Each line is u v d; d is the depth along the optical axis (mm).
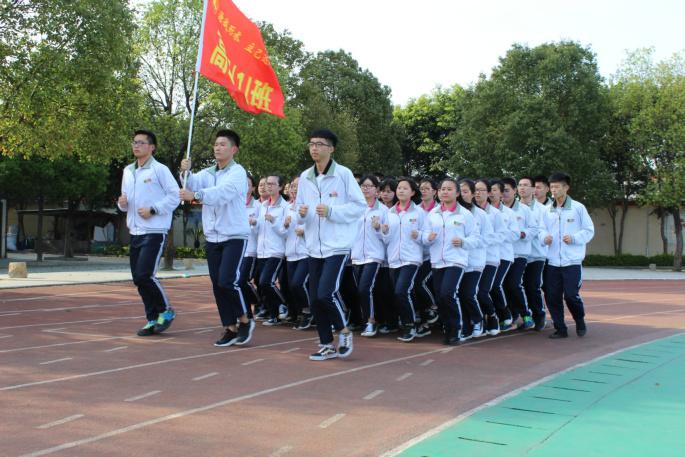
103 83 17672
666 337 9758
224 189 7570
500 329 10180
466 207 9062
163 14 23359
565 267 9375
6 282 16828
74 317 10430
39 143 18203
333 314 7188
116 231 40344
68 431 4523
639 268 37250
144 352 7383
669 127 34438
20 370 6328
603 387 6238
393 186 9797
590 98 34188
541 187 10148
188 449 4219
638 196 36125
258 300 10719
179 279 21016
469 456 4180
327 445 4359
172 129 23578
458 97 42031
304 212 7043
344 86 42469
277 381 6125
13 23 16578
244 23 8383
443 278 8609
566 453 4273
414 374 6648
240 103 8438
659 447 4430
